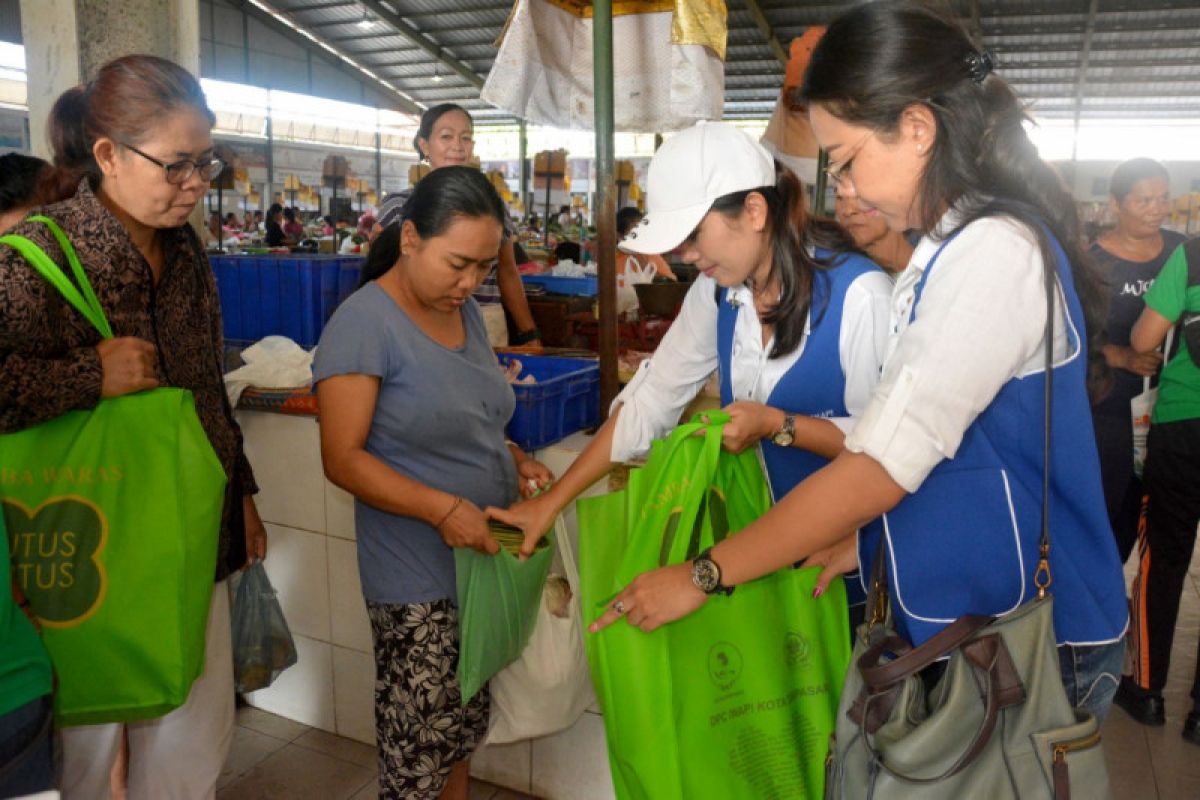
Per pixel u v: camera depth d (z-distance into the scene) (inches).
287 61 812.0
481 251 60.5
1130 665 107.8
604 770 85.8
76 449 51.1
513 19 112.5
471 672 61.4
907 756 39.3
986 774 39.3
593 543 52.6
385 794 69.7
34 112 97.5
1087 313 41.9
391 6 672.4
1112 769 96.7
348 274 105.6
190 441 53.6
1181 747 100.7
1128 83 619.8
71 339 53.1
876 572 46.0
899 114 38.8
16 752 43.3
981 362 37.2
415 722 67.6
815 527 39.8
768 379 57.7
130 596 52.4
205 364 63.4
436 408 63.7
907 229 42.9
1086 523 41.4
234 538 67.5
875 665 42.3
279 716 102.0
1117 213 103.2
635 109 123.5
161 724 64.6
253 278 105.8
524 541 63.3
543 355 100.8
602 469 65.4
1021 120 40.6
